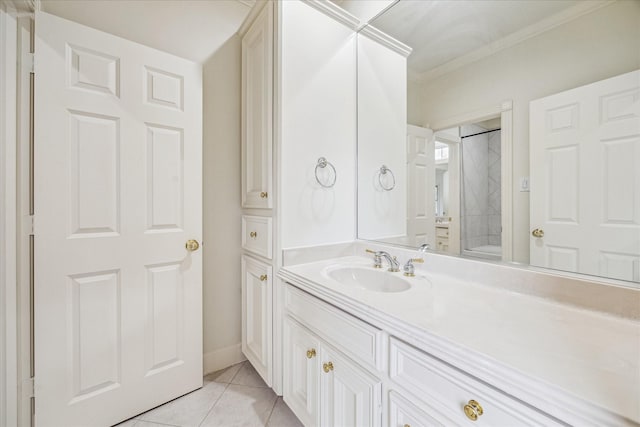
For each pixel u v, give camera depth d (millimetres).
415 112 1355
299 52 1396
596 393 451
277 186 1344
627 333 655
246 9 1854
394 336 760
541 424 481
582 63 839
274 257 1387
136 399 1364
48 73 1144
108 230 1288
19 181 1121
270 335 1425
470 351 582
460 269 1104
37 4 1172
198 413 1391
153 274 1416
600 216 806
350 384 899
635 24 741
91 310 1252
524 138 978
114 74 1291
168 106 1443
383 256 1348
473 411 573
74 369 1215
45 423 1153
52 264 1162
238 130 1834
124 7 1445
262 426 1310
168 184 1452
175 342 1485
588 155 829
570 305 820
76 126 1206
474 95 1130
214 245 1748
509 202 1021
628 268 756
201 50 1684
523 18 978
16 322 1118
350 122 1619
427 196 1309
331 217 1524
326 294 998
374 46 1542
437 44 1257
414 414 693
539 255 940
